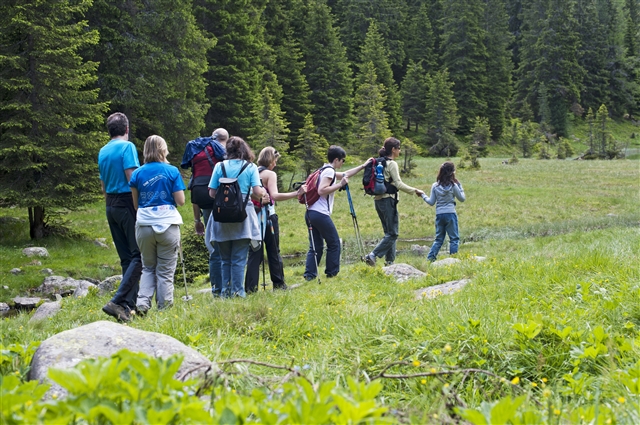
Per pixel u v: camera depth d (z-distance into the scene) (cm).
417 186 4084
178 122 3494
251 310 564
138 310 629
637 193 3553
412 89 8712
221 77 4925
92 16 3250
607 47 11519
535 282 650
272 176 838
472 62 9250
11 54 2067
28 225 2345
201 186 787
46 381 283
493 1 10881
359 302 680
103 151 657
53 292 1638
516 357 391
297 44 6581
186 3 3631
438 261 1034
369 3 10088
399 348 414
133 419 185
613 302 505
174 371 211
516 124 9381
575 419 264
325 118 6838
